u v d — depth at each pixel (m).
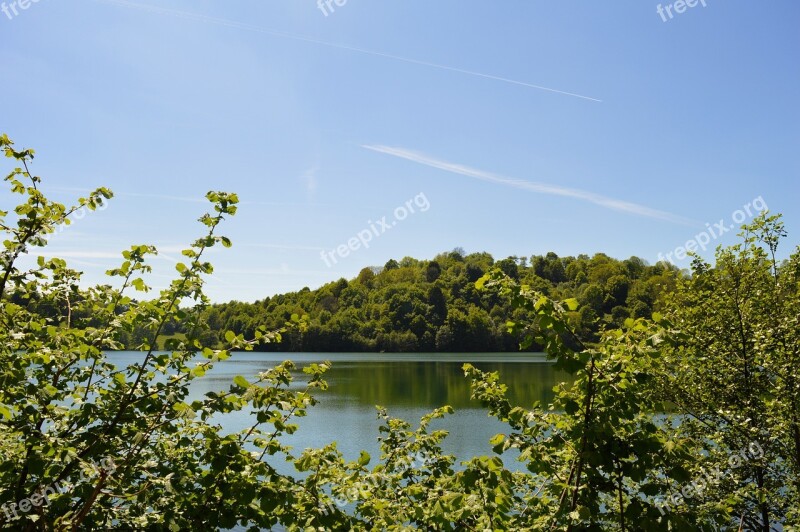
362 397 51.16
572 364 3.64
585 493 3.81
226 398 4.11
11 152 4.03
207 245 4.39
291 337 132.62
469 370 5.48
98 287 5.00
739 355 10.55
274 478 4.12
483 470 4.05
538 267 128.12
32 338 4.40
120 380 4.30
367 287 153.75
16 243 3.91
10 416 3.47
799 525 7.41
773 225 10.79
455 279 143.25
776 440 9.15
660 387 9.84
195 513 3.81
